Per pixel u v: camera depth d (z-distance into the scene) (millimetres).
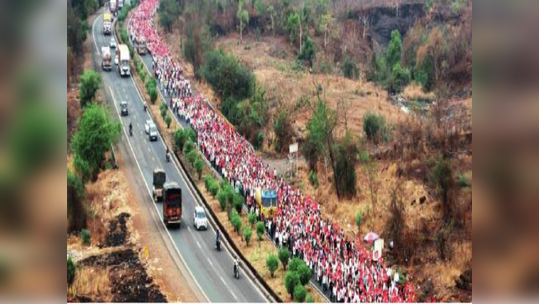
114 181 90688
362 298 56188
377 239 63562
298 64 154000
